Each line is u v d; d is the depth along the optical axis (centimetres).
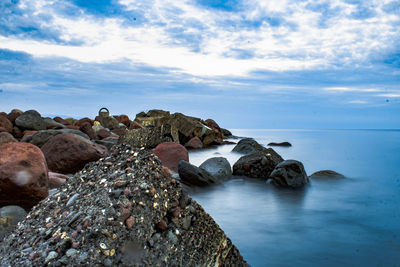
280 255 396
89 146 828
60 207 275
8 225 378
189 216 267
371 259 385
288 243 437
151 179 268
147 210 248
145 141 1577
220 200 668
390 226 512
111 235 224
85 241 221
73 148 809
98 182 280
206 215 278
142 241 234
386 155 1695
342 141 2848
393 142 2683
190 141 1962
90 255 212
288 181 790
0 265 231
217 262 267
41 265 211
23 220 289
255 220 541
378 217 567
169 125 1722
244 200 671
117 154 319
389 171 1166
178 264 241
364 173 1117
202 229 269
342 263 374
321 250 412
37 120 1888
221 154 1617
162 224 251
